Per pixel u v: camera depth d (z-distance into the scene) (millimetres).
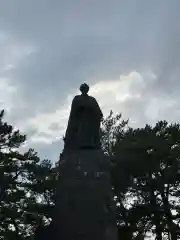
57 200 20234
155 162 36906
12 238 32625
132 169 37125
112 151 37781
